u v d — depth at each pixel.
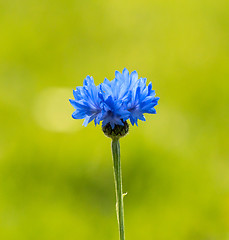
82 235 0.83
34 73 1.23
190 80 1.16
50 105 1.09
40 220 0.84
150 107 0.64
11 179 0.89
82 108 0.64
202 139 1.01
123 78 0.64
